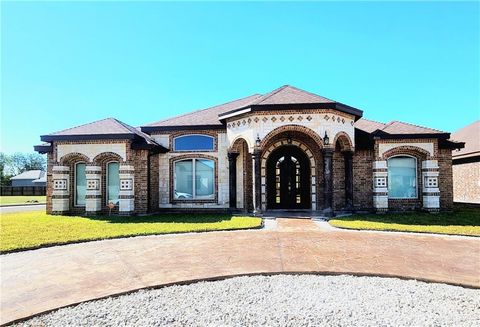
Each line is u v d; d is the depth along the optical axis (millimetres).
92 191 15695
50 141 16078
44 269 6688
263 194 16812
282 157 17391
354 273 6277
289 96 15289
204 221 13180
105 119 17703
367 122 19438
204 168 17875
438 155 16266
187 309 4676
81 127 16797
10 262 7250
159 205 17781
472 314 4504
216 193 17422
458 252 7945
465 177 22469
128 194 15516
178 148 17984
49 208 16781
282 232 10836
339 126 14727
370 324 4168
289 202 17250
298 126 14391
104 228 11508
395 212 15977
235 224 12000
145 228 11391
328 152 14164
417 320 4293
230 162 16641
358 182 16547
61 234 10258
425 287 5590
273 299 5043
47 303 4883
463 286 5641
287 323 4199
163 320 4309
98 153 15797
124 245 8953
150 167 16922
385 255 7695
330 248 8453
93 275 6270
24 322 4305
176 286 5688
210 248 8516
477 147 20516
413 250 8180
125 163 15602
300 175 17266
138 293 5344
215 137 17641
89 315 4492
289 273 6363
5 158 92625
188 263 7059
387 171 16297
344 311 4578
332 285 5695
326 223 12672
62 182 16203
